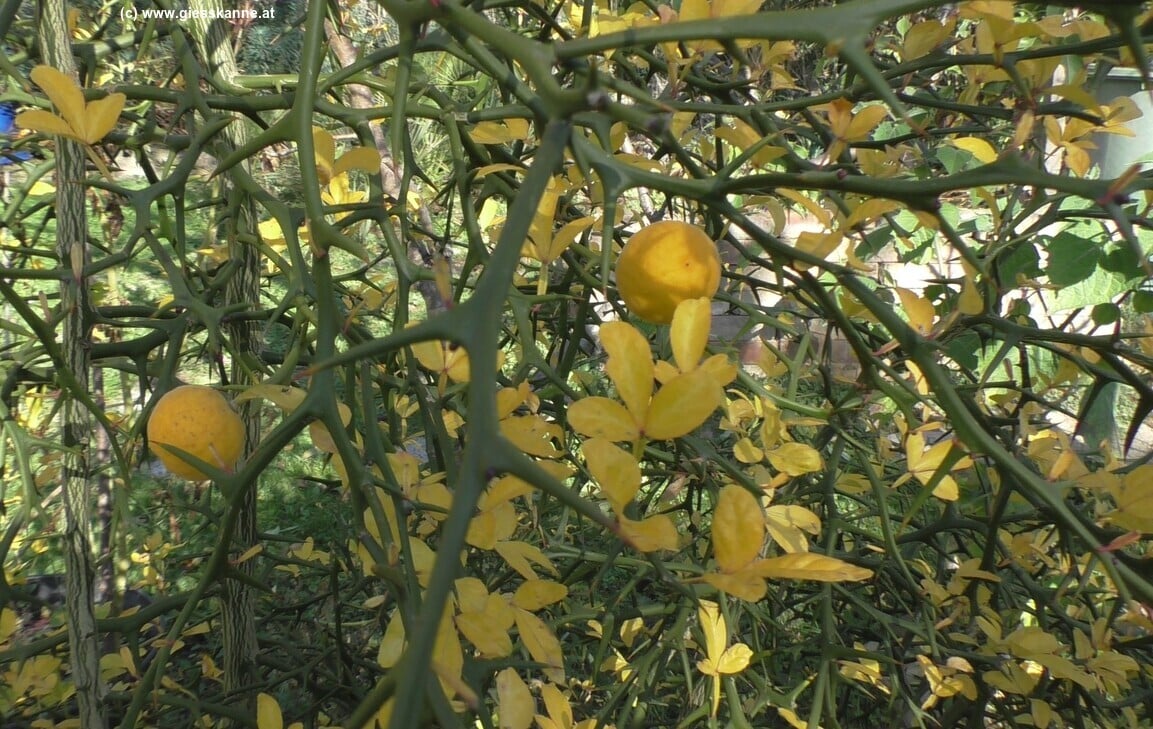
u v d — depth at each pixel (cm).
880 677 60
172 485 122
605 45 22
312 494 147
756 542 21
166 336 52
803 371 74
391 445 43
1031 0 23
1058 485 33
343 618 98
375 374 58
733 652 43
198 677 80
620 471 21
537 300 44
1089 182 23
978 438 29
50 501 78
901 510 85
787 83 49
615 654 66
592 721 44
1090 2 22
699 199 29
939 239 79
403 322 38
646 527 21
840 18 20
